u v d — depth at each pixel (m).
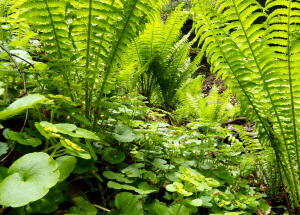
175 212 0.82
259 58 1.34
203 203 1.00
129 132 1.24
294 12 1.19
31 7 1.08
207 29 1.44
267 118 1.46
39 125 0.58
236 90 1.52
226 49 1.44
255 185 1.72
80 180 0.93
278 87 1.32
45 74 1.12
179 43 3.97
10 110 0.56
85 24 1.17
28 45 1.49
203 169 1.43
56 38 1.18
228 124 3.16
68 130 0.66
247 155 1.74
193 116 3.11
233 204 1.09
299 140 1.32
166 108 3.96
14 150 0.84
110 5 1.12
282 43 1.26
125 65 2.21
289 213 1.38
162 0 1.29
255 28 1.31
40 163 0.58
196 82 4.34
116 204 0.79
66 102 0.86
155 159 1.24
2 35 1.33
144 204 0.99
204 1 1.38
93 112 1.22
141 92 3.76
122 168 1.15
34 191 0.51
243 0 1.27
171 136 1.41
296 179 1.46
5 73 0.94
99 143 1.18
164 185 1.24
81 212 0.73
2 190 0.50
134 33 1.23
